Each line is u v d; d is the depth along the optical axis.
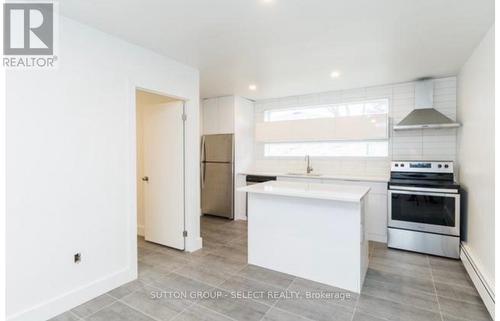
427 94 3.74
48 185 1.97
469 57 2.93
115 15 2.07
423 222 3.25
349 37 2.47
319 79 3.83
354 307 2.11
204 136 5.16
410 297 2.25
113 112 2.42
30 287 1.88
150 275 2.67
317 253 2.53
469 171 2.93
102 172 2.33
